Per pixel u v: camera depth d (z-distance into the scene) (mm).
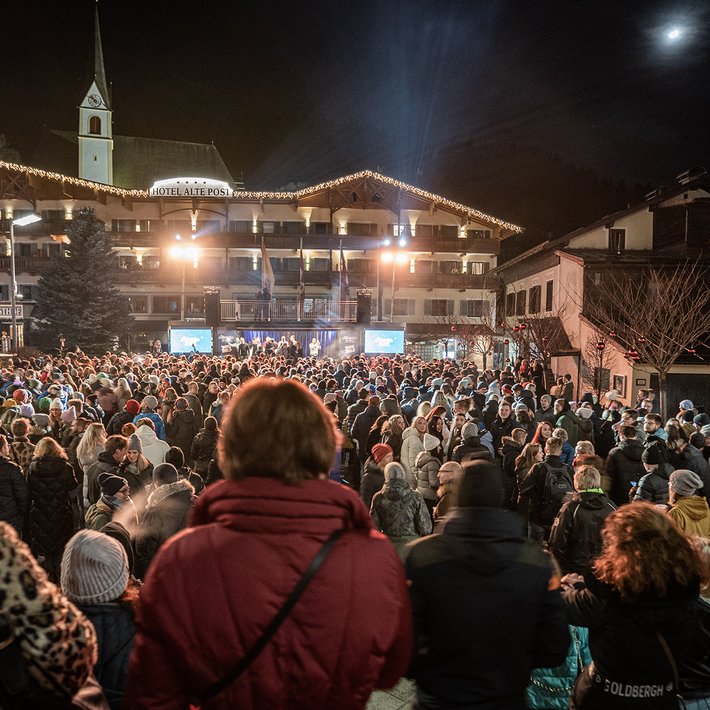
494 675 2414
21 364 21422
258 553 1724
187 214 56250
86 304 46312
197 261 55406
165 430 11023
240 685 1685
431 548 2541
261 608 1683
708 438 9242
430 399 14047
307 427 1875
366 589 1777
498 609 2412
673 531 2967
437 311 56656
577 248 36188
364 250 55406
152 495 5492
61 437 9734
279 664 1689
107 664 3020
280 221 56625
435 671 2473
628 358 23344
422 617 2479
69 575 3066
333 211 54906
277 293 55812
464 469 2625
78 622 1976
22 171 51375
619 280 31328
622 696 2945
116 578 3105
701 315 24406
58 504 6961
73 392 12672
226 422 1938
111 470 6652
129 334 48844
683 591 2881
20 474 6730
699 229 33719
